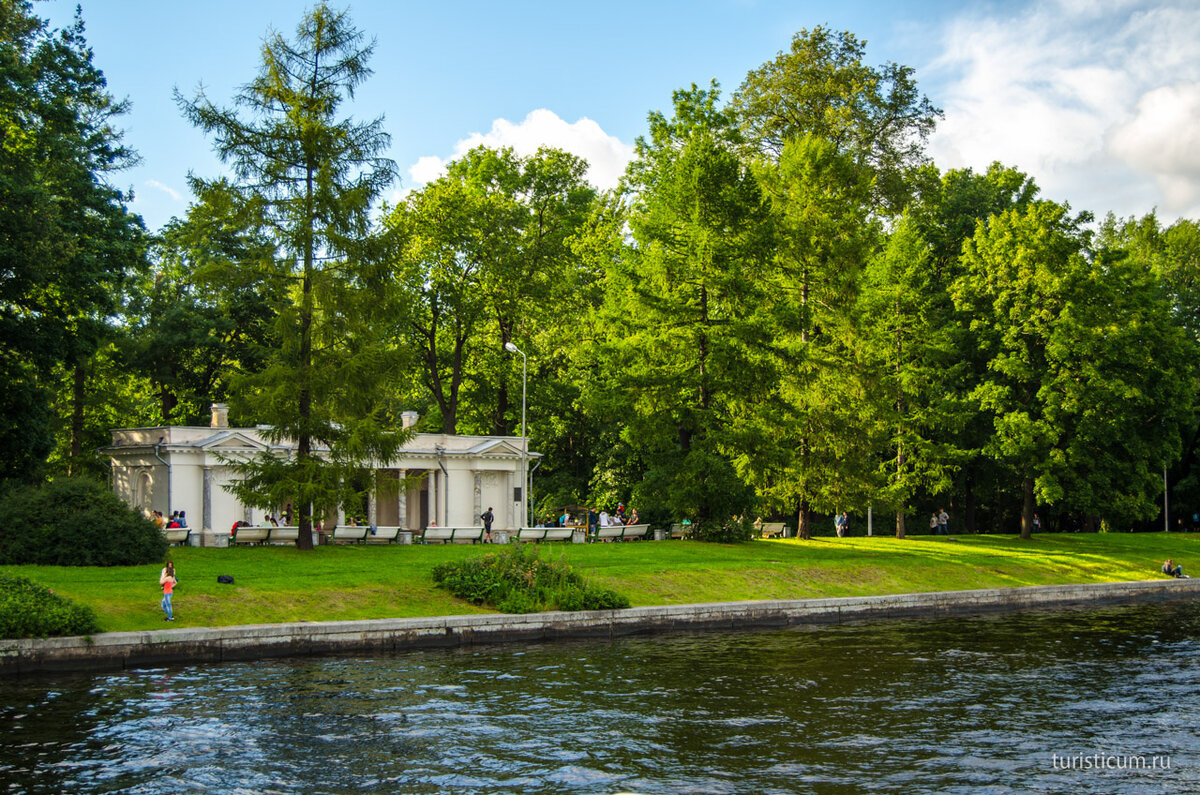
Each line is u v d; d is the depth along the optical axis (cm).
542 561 3152
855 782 1523
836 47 5731
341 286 3756
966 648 2769
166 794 1445
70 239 3766
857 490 4734
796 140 5188
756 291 4516
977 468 6166
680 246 4431
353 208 3797
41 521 3122
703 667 2444
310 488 3622
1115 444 5647
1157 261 7362
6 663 2195
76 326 4253
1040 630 3167
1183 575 4547
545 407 6831
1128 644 2858
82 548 3072
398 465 5591
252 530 3916
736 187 4462
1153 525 7519
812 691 2162
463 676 2297
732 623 3158
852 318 4750
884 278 5188
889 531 6444
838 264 4788
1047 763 1627
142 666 2336
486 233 6050
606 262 4819
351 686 2164
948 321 5881
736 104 5856
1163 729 1845
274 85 3788
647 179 5391
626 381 4369
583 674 2338
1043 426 5097
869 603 3462
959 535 5572
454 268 6194
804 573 3722
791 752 1681
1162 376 5497
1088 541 5497
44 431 4434
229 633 2450
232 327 5991
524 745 1711
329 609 2747
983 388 5344
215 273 3694
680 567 3566
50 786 1473
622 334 4700
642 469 6462
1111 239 7856
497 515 6028
